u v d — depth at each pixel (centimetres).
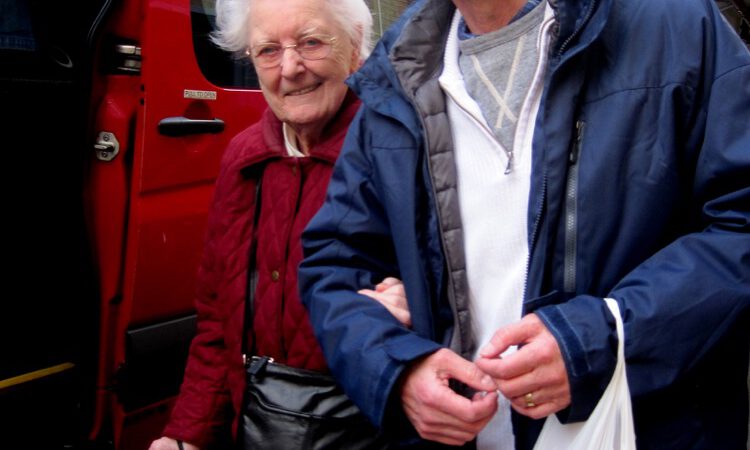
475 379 122
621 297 114
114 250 263
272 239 172
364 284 145
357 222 147
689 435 119
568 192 122
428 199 138
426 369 125
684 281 111
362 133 150
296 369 163
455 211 136
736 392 124
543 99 125
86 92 255
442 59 143
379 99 143
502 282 133
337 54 171
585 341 110
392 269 152
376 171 142
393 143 140
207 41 281
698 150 120
